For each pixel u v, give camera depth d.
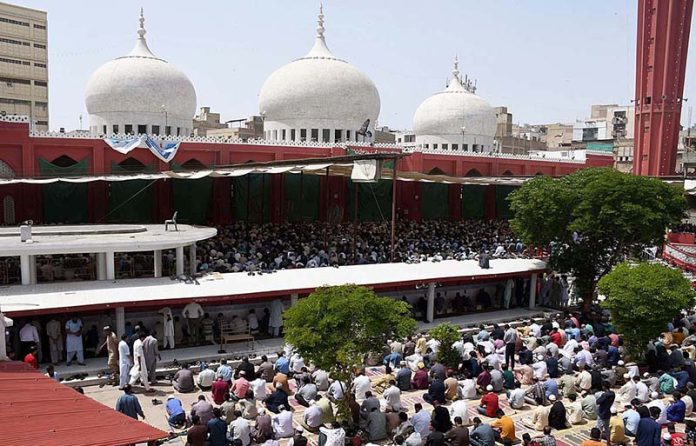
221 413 10.91
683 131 70.69
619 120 73.31
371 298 11.11
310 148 35.91
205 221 33.53
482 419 12.44
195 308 15.89
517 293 22.66
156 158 31.95
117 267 19.50
